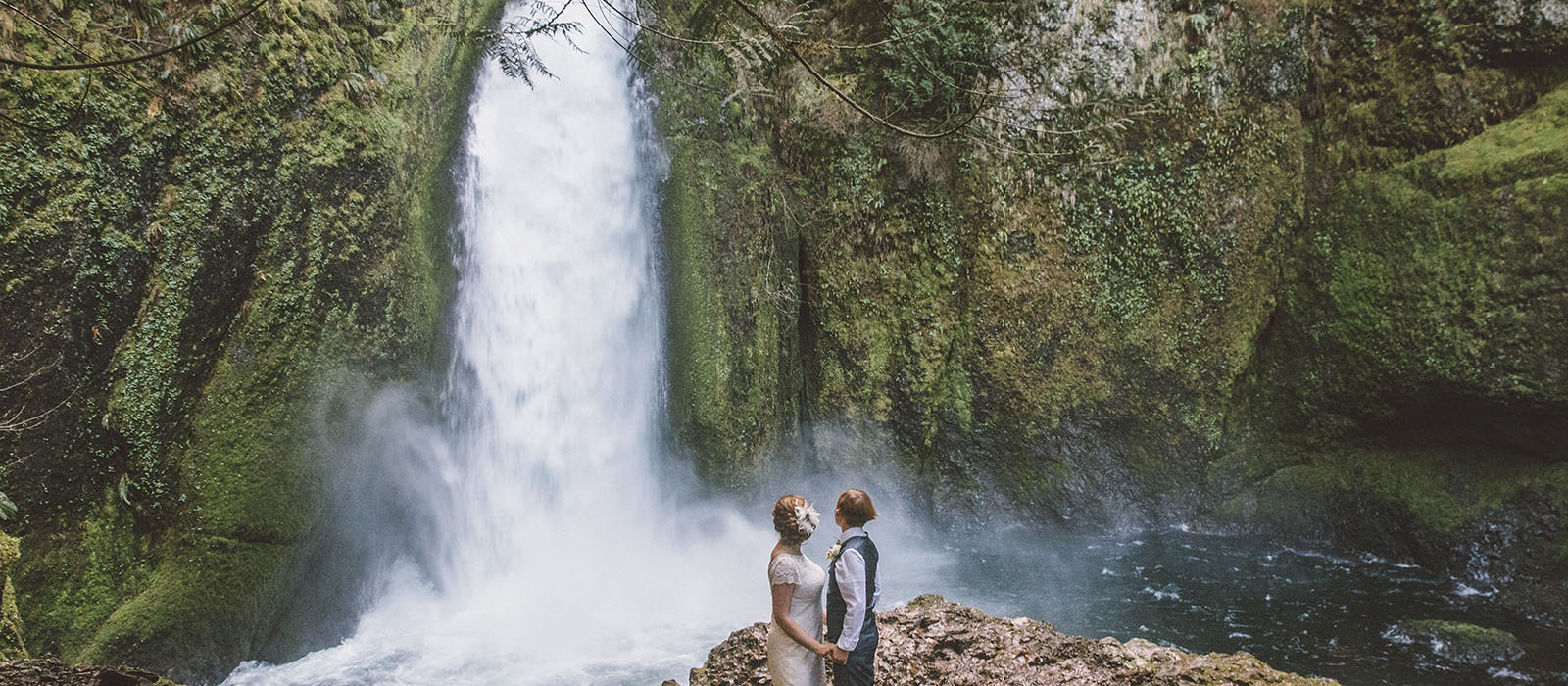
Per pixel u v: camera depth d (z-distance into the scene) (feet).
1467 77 41.29
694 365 44.09
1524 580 38.65
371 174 35.60
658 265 44.83
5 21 26.45
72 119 24.81
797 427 49.57
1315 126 45.27
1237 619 37.22
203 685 30.40
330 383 34.06
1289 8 44.42
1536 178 38.55
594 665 33.53
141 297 29.48
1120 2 44.57
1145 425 47.14
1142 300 46.37
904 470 48.96
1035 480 48.16
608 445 44.98
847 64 47.21
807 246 48.78
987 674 19.21
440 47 39.47
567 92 43.27
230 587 31.01
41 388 27.43
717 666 20.15
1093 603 39.22
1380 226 42.98
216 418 31.32
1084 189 45.70
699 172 44.34
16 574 27.25
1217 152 45.24
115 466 29.53
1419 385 41.73
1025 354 47.39
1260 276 46.26
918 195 47.32
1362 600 38.73
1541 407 38.63
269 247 32.35
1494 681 31.96
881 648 19.71
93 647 28.22
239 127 31.24
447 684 31.94
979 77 45.03
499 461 41.19
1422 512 41.91
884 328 48.55
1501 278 39.29
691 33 44.57
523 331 41.91
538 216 42.42
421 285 37.76
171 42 29.71
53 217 27.30
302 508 32.89
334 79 34.68
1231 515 46.83
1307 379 45.65
